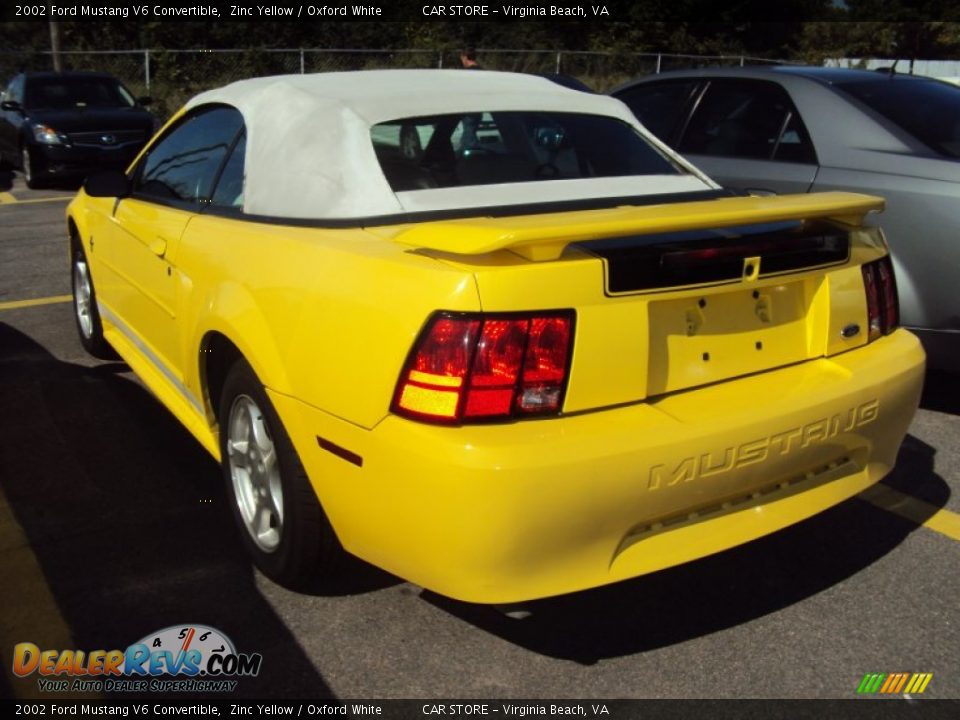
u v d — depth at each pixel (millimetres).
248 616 2934
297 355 2664
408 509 2379
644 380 2486
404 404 2355
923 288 4316
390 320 2398
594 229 2297
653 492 2412
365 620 2922
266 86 3584
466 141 3338
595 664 2734
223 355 3234
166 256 3623
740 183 5090
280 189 3178
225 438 3221
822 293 2863
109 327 4812
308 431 2650
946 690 2641
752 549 3385
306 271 2717
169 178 4012
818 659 2768
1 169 14227
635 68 26875
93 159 12039
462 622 2920
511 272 2318
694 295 2555
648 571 2502
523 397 2332
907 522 3592
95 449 4164
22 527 3465
